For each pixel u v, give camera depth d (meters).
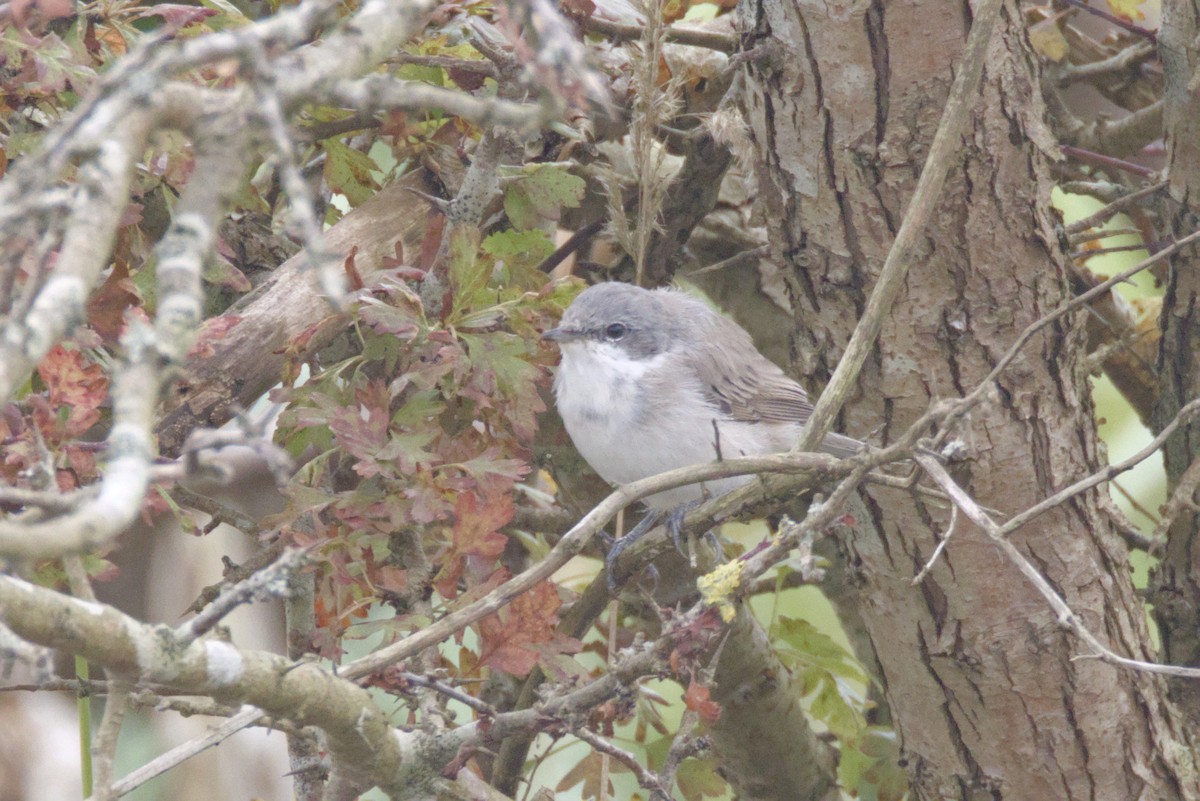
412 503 6.99
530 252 8.12
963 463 8.41
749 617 9.66
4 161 6.98
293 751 7.95
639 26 9.40
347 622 7.02
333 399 7.13
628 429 10.04
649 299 10.52
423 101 3.71
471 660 6.97
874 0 7.71
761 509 10.11
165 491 6.67
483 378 7.29
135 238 7.86
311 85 3.64
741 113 9.04
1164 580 9.73
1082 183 11.23
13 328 3.23
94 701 10.98
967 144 8.00
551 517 11.16
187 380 7.63
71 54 6.70
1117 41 13.06
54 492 4.09
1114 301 12.02
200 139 3.61
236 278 7.57
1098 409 13.98
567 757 12.30
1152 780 8.99
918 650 9.05
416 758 6.46
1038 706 8.84
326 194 9.56
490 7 8.02
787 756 10.95
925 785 9.55
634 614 10.95
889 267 7.06
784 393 10.98
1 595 4.29
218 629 5.60
